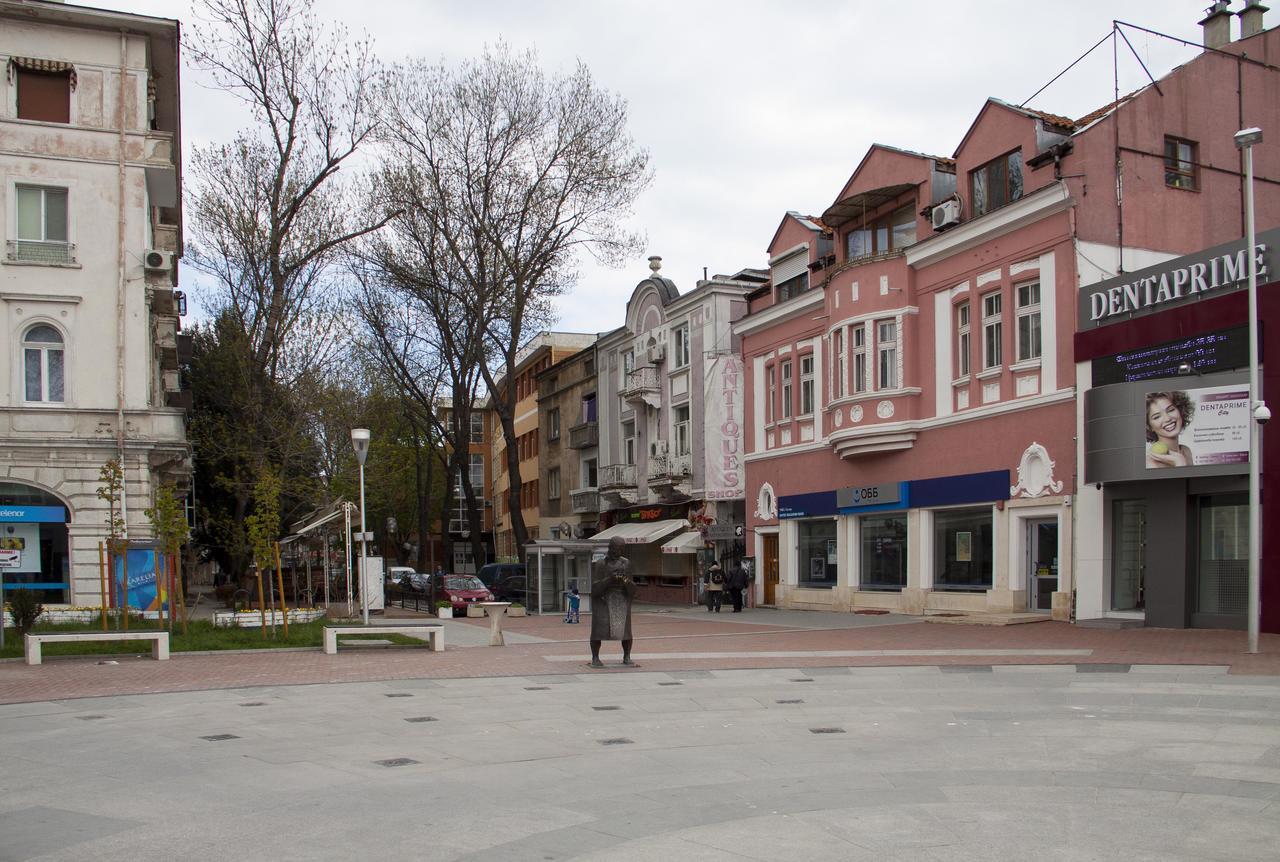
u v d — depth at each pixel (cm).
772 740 1012
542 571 3684
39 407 2784
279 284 3566
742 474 3866
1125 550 2219
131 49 2958
